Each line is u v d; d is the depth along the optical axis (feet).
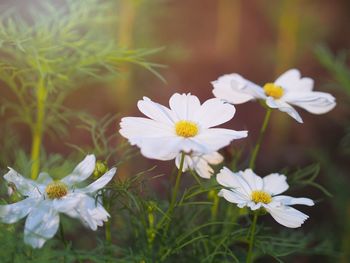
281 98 1.78
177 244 1.68
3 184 1.79
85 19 2.10
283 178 1.63
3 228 1.49
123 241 1.99
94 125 1.83
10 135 2.39
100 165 1.57
